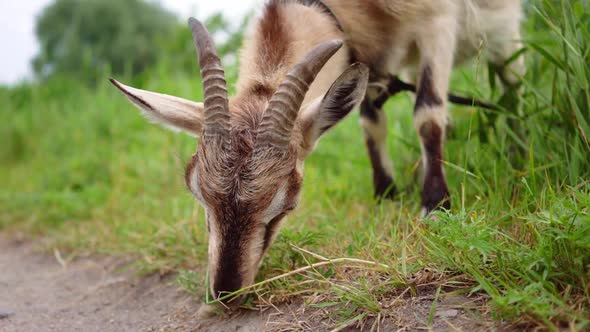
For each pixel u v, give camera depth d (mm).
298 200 1211
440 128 1406
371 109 1614
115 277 1602
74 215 2074
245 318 1232
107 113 2947
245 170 1146
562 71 1419
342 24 1431
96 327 1354
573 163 1285
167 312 1354
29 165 2877
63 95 3684
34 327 1371
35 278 1678
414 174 1635
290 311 1200
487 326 1015
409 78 1741
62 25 6676
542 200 1213
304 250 1236
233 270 1174
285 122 1152
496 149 1498
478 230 1118
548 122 1462
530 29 1781
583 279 1013
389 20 1433
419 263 1161
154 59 6105
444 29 1417
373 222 1394
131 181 2246
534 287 1008
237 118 1202
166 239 1595
